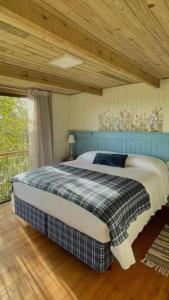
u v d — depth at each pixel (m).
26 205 2.56
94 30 1.61
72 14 1.38
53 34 1.40
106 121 4.02
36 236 2.49
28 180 2.50
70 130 4.66
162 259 2.05
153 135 3.38
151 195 2.44
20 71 2.59
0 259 2.07
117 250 1.65
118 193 2.02
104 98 4.00
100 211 1.72
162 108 3.29
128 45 1.92
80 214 1.85
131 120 3.67
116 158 3.28
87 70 2.72
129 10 1.33
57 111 4.37
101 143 4.11
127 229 1.85
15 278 1.83
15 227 2.70
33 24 1.26
